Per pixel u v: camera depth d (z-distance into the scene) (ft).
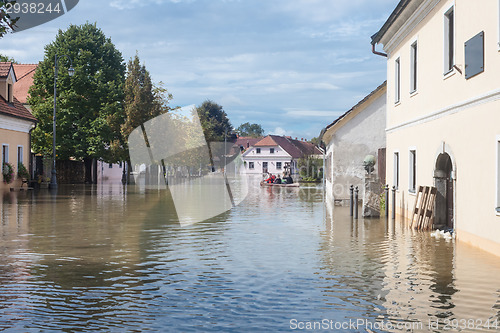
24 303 23.95
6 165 115.24
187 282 28.17
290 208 77.66
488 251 37.76
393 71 69.31
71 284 27.71
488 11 38.40
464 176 42.83
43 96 161.27
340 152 90.38
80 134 158.92
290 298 24.81
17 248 39.52
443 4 48.55
